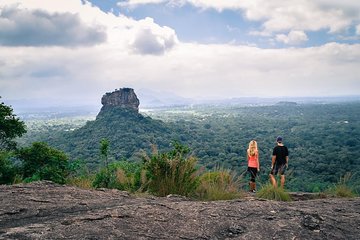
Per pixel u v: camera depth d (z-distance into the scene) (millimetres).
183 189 6066
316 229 3527
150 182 6195
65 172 10555
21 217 3596
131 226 3311
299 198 7574
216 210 3965
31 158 13422
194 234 3256
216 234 3307
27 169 13297
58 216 3646
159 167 6234
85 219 3406
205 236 3236
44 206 4008
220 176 6484
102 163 8125
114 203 4332
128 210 3793
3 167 11508
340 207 4523
